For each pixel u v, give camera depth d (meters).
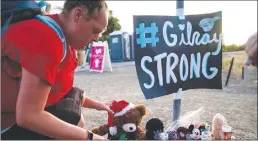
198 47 2.12
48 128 1.23
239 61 5.52
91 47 8.90
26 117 1.18
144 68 1.95
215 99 3.92
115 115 1.92
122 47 13.97
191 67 2.11
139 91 4.69
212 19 2.14
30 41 1.21
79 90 1.83
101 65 8.36
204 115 3.01
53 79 1.24
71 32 1.33
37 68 1.18
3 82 1.31
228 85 4.91
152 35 1.97
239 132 2.62
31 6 1.31
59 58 1.25
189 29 2.08
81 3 1.27
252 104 3.70
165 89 2.03
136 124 1.95
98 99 4.17
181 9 2.04
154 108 3.38
